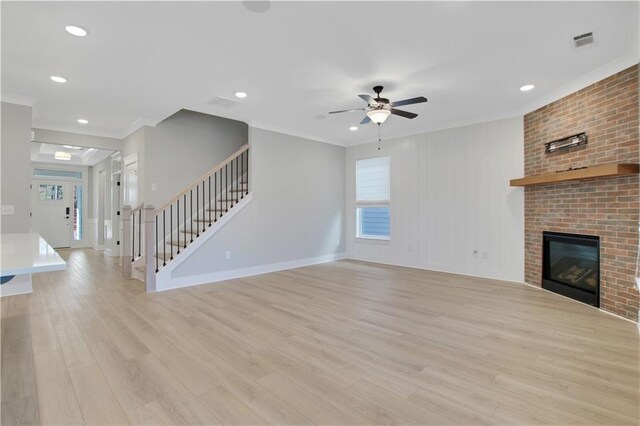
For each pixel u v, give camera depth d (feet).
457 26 8.77
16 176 13.64
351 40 9.45
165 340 9.23
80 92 13.38
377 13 8.16
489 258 17.11
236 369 7.62
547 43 9.68
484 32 9.07
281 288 15.24
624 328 10.07
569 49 10.06
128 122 18.08
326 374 7.40
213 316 11.28
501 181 16.62
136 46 9.72
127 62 10.73
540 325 10.36
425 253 19.75
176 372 7.47
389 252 21.63
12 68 11.12
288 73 11.65
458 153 18.25
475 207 17.58
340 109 15.89
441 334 9.69
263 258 18.92
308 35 9.18
